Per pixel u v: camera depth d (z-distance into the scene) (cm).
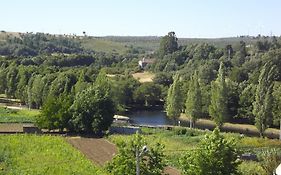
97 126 8706
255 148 7350
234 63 16562
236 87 11588
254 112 9400
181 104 10812
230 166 3647
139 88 14350
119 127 9406
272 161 4688
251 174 4722
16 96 14162
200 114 10606
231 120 11294
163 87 14762
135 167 3675
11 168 5619
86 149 7150
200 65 16262
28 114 11331
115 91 13150
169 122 11481
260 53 16775
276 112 10175
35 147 6962
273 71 12838
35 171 5466
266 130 10306
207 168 3606
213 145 3638
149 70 19412
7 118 10356
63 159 6216
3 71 14738
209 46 19750
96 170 5503
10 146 6944
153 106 14500
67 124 8831
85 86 11781
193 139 7856
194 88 10450
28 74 14175
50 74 13600
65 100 9031
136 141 3781
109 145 7525
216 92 10006
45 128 8825
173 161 5809
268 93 9319
